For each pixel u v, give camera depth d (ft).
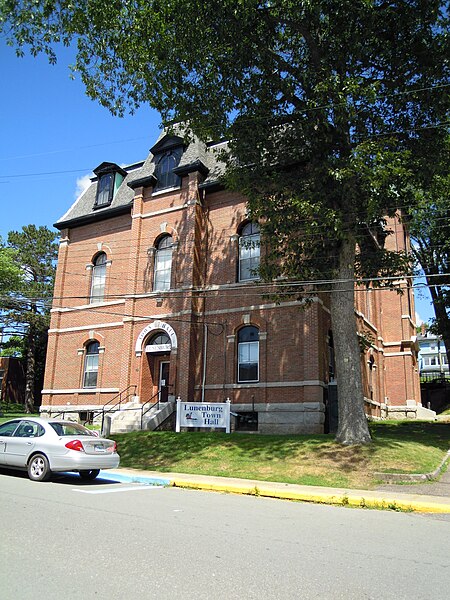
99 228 92.79
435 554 21.71
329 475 42.98
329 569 18.76
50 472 38.83
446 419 100.12
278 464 46.96
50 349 92.32
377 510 33.32
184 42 48.91
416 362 118.11
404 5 48.16
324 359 67.77
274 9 49.42
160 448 57.06
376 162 45.75
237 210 78.07
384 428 70.64
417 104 53.26
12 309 142.51
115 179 94.32
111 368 84.23
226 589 16.14
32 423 41.88
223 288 75.51
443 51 49.01
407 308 109.09
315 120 51.26
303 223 53.93
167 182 84.79
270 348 69.72
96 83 53.11
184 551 20.30
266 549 21.30
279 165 59.16
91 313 89.25
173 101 53.31
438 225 83.35
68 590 15.55
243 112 54.85
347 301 52.95
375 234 60.75
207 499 35.40
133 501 32.27
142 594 15.42
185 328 75.41
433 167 51.90
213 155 84.23
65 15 48.57
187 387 73.05
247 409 69.41
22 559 18.48
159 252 83.25
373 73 54.13
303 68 55.01
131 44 48.93
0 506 27.91
